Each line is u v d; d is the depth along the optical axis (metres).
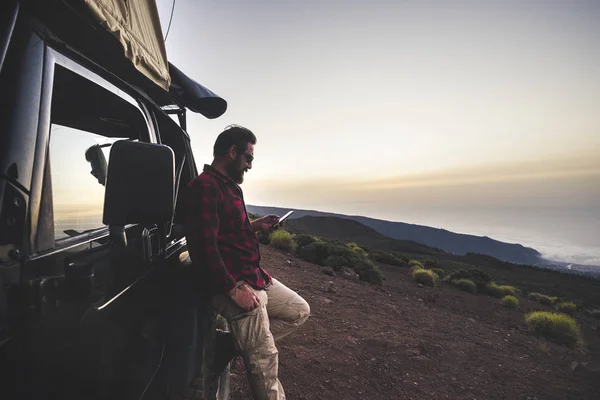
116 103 1.62
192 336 1.71
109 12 1.54
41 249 0.99
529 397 4.59
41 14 1.19
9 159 0.89
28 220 0.94
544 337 9.30
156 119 2.30
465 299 14.55
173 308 1.73
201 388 1.71
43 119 1.03
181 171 2.48
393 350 5.20
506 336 7.84
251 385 1.98
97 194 1.49
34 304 0.88
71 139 1.32
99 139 1.59
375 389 4.07
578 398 4.77
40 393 0.91
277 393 1.97
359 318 6.60
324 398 3.71
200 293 1.83
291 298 2.32
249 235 2.02
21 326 0.85
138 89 2.02
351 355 4.77
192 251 1.78
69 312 1.02
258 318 1.94
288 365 4.25
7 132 0.90
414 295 12.64
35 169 0.98
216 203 1.83
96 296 1.14
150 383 1.54
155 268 1.61
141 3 2.06
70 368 1.02
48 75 1.08
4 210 0.85
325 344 5.01
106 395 1.21
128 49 1.76
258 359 1.95
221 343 2.00
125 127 1.82
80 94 1.37
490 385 4.73
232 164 2.00
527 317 10.38
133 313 1.38
